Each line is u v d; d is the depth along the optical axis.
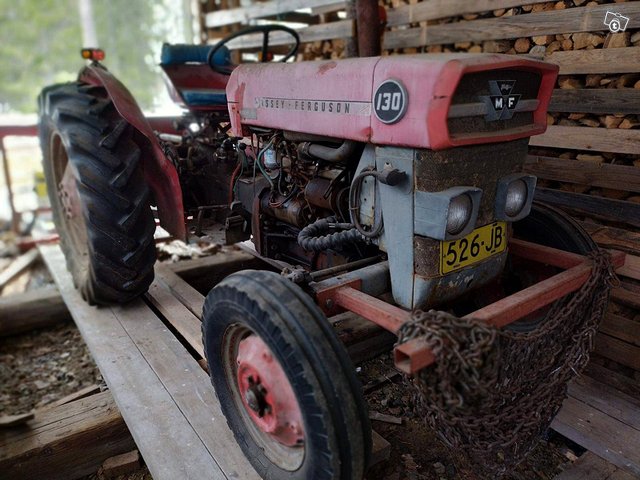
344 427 1.43
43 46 17.98
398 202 1.69
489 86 1.63
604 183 2.49
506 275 2.32
